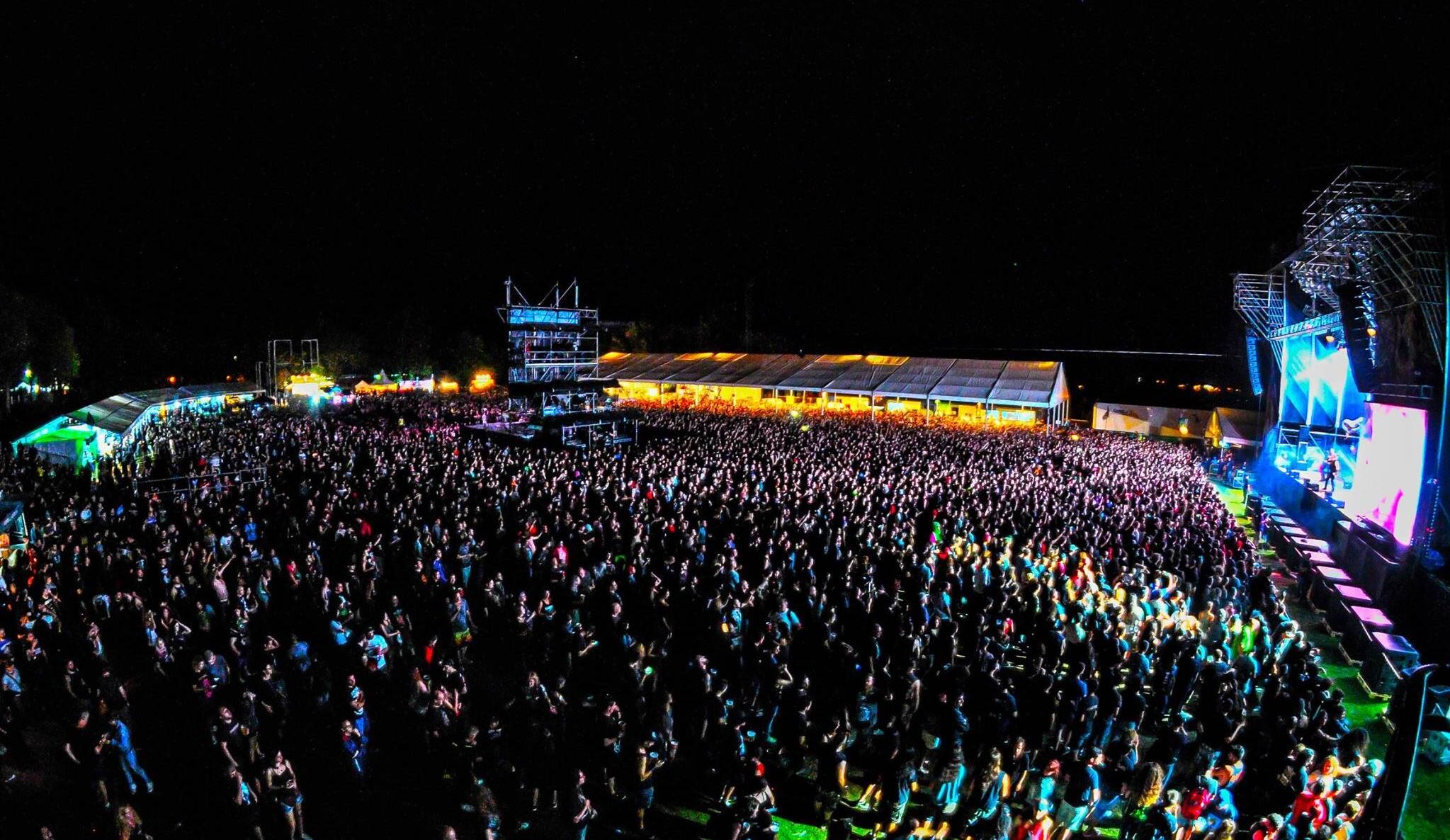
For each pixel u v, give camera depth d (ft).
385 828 31.58
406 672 42.11
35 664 38.88
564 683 36.45
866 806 32.94
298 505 71.15
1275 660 41.16
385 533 61.21
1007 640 45.60
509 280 130.52
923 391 178.40
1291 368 111.24
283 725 37.45
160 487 83.05
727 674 42.45
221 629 45.34
